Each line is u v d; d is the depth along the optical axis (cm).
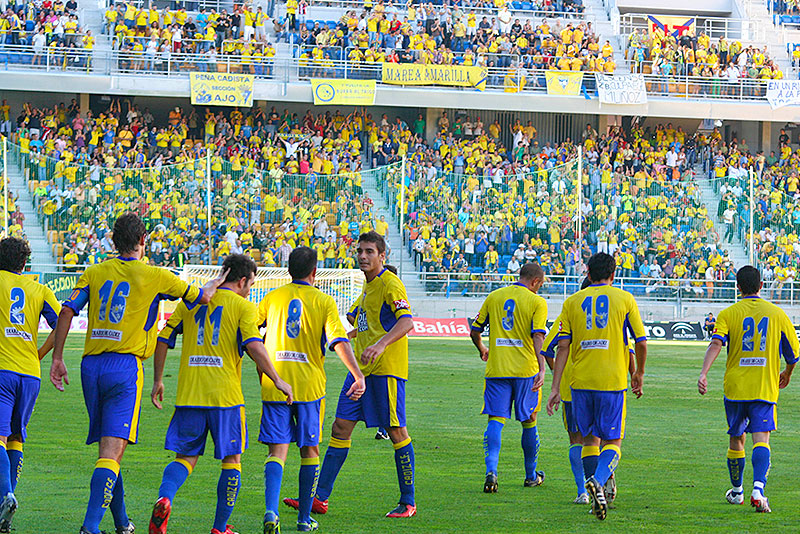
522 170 8762
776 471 2241
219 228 7388
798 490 2005
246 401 3353
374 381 1698
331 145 8844
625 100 9188
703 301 7694
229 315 1489
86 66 8425
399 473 1705
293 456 2347
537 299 1986
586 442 1792
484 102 9081
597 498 1639
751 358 1820
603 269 1770
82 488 1873
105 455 1454
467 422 2977
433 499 1852
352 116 9200
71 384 3694
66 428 2658
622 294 1753
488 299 2014
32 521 1580
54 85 8312
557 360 1792
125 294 1502
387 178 7862
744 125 10394
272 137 8850
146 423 2798
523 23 10150
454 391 3769
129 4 8894
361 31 9288
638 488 2000
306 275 1612
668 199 8194
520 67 9300
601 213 7944
